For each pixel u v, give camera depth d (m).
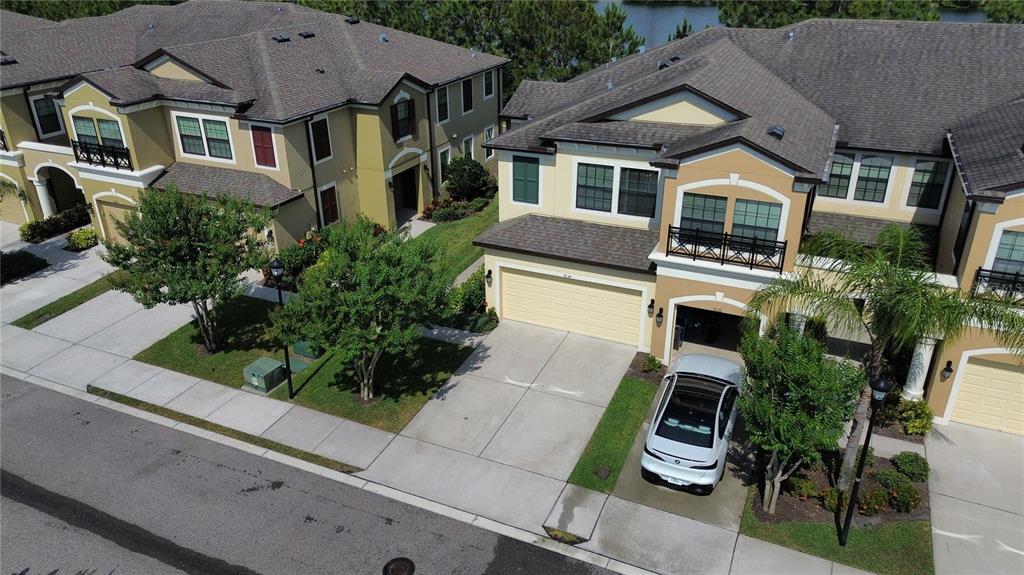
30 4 49.53
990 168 16.14
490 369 20.00
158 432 17.80
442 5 41.72
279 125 24.61
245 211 20.52
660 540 14.03
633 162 19.89
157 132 26.70
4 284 25.95
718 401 16.20
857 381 12.96
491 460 16.44
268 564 13.69
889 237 14.63
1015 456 16.08
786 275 17.38
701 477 14.66
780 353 13.21
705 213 17.98
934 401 17.05
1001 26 21.75
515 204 22.38
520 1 40.47
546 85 26.61
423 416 18.09
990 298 13.97
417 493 15.48
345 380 19.78
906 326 12.95
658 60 25.66
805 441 12.77
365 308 16.20
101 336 22.41
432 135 31.41
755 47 24.33
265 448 17.09
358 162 28.77
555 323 22.00
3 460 16.80
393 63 30.70
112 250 19.14
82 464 16.64
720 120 19.20
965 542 13.77
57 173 31.08
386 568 13.51
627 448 16.67
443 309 17.94
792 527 14.21
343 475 16.09
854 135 20.50
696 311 21.72
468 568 13.49
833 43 23.39
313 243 26.17
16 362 21.03
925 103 20.84
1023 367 15.95
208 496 15.52
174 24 35.00
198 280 19.27
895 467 15.66
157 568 13.67
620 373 19.66
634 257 19.80
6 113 28.94
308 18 32.31
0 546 14.26
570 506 14.98
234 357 21.16
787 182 16.62
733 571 13.29
